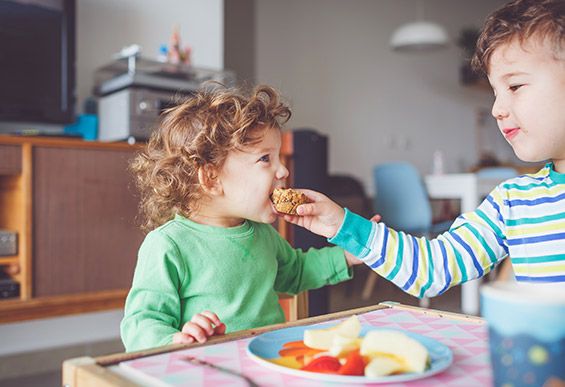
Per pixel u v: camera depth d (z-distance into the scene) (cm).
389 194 350
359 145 466
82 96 249
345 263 108
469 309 312
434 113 524
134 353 52
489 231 83
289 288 109
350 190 407
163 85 237
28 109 226
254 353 50
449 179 342
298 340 56
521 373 32
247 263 98
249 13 405
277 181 96
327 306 235
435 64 524
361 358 46
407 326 64
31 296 197
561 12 68
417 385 44
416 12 509
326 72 447
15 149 194
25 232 196
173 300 88
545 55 68
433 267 76
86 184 209
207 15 287
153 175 106
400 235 76
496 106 74
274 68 419
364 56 471
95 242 211
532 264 81
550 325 32
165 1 272
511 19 72
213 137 94
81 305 208
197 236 95
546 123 70
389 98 489
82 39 248
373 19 478
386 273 75
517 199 84
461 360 51
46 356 228
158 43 270
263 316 99
